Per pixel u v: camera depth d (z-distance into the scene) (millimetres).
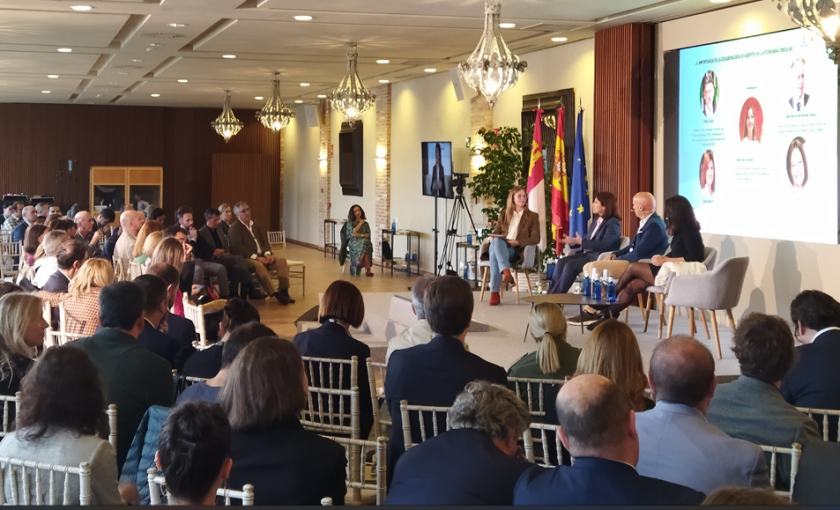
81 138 20375
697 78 8195
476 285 11719
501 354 6438
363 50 10828
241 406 2232
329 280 13875
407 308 7793
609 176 9180
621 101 8930
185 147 21266
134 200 20547
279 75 13781
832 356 3414
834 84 6602
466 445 2170
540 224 10070
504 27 9039
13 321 3293
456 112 13320
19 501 2197
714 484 2328
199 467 1732
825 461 2273
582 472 1896
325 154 19141
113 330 3277
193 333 4855
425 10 8047
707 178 8109
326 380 3924
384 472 2395
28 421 2238
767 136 7336
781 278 7230
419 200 14789
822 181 6754
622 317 8070
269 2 7676
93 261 5195
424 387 3188
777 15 7180
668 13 8164
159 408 2752
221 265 10180
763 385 2850
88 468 2014
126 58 11766
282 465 2199
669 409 2445
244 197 21625
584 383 1962
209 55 11383
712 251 7133
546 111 10719
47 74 13945
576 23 8781
